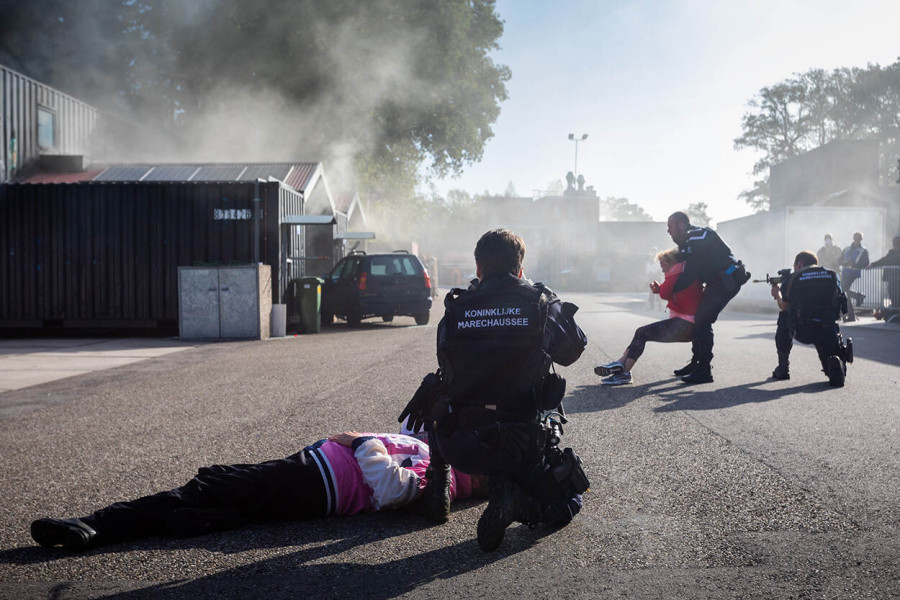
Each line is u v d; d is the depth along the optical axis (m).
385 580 2.69
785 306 7.46
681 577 2.65
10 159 18.20
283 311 14.29
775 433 5.02
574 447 4.72
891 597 2.44
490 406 2.86
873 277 18.19
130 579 2.73
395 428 5.47
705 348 7.47
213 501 3.26
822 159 39.62
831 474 3.96
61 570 2.84
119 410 6.54
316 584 2.66
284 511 3.32
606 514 3.40
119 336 15.02
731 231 27.95
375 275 16.31
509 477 2.96
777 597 2.46
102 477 4.26
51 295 15.28
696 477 3.96
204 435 5.37
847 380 7.54
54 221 15.30
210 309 13.67
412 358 10.06
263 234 15.11
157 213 15.20
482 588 2.59
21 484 4.15
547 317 2.88
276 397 7.03
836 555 2.82
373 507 3.45
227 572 2.79
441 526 3.30
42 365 10.02
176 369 9.40
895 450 4.48
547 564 2.81
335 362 9.78
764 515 3.31
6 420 6.18
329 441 3.51
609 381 7.43
